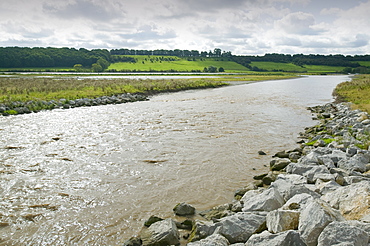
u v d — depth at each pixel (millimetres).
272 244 5223
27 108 25969
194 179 10438
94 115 24172
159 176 10711
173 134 17266
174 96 40938
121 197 9031
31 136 16516
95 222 7613
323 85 70062
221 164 12000
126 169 11414
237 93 46562
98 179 10422
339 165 10391
